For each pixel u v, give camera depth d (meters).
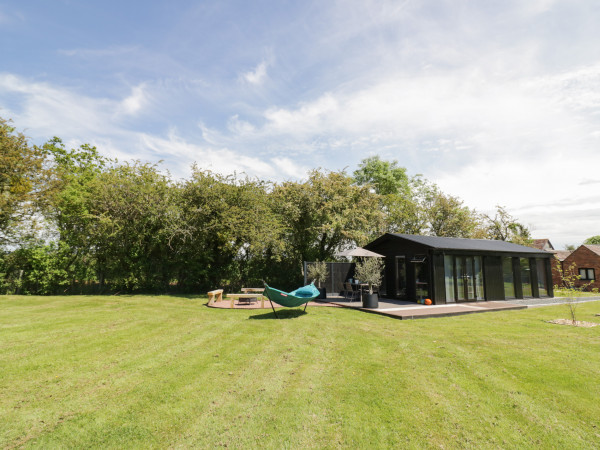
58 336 7.77
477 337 7.66
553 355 6.16
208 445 3.23
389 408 4.02
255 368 5.48
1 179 16.31
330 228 21.12
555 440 3.33
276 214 20.80
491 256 15.53
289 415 3.83
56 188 17.61
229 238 16.95
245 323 9.48
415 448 3.18
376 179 35.19
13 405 4.11
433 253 13.72
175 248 18.45
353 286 14.88
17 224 17.19
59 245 17.97
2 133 16.30
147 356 6.16
